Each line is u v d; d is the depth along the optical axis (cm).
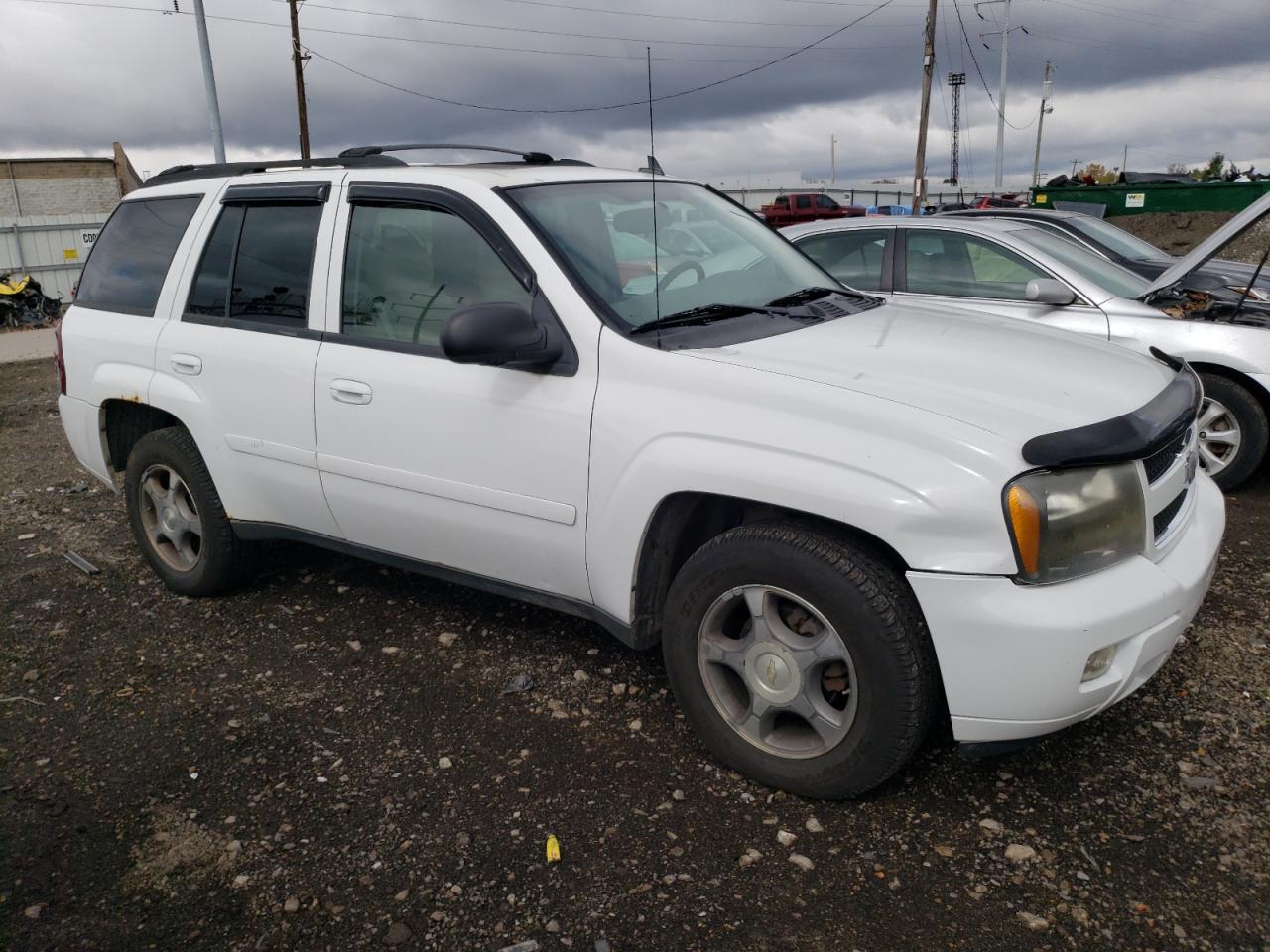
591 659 372
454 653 383
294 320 379
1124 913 235
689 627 292
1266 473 594
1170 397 291
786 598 273
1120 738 308
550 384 309
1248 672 344
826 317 342
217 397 398
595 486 301
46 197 3006
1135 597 248
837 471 255
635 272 332
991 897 242
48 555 515
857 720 263
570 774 299
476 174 349
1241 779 284
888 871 253
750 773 288
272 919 243
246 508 407
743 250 385
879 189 5050
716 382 280
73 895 253
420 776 301
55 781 305
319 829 277
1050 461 243
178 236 429
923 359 293
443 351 307
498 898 248
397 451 346
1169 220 1576
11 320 1975
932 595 246
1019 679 243
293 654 388
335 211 370
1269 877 244
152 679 371
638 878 253
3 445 826
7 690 366
